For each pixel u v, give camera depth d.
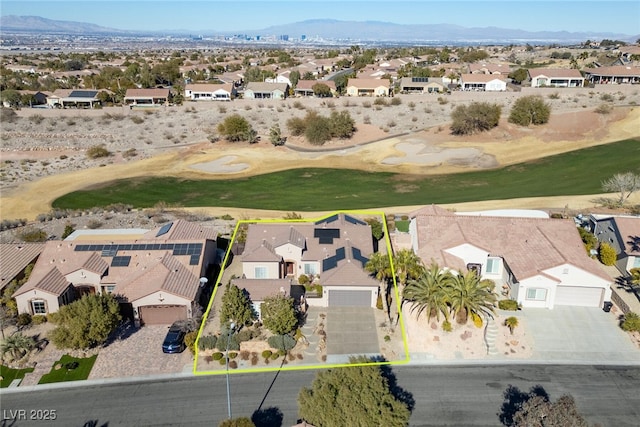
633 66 157.38
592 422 31.55
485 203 71.19
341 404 27.58
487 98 124.69
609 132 102.31
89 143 110.12
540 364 37.09
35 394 34.84
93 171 95.12
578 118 108.31
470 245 47.88
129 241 49.62
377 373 29.47
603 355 38.00
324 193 81.19
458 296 40.22
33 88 160.12
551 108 114.88
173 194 82.06
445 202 73.06
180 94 147.62
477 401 33.53
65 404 33.88
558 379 35.50
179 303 42.31
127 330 42.22
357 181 87.31
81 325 37.56
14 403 34.00
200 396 34.50
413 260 44.75
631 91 121.94
